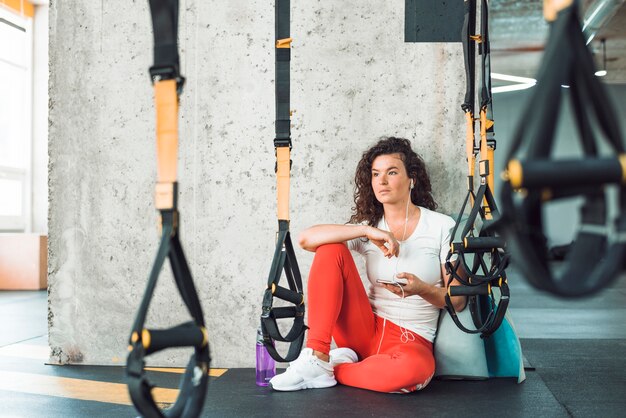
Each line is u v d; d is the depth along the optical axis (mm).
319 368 2428
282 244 2029
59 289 2992
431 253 2502
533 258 598
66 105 3014
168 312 2922
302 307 2094
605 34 11102
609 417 2066
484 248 2105
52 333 2988
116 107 2988
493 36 10602
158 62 961
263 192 2910
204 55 2947
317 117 2898
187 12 2959
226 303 2904
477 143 2873
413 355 2340
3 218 8852
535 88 582
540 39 10742
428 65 2885
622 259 582
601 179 565
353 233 2383
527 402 2262
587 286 595
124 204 2971
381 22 2898
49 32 3027
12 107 9336
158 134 979
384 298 2527
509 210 590
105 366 2926
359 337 2521
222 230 2920
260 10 2932
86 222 2990
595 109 592
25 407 2197
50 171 3012
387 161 2492
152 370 2838
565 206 13727
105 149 2990
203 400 1005
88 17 3012
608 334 4047
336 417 2037
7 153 9289
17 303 6070
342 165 2887
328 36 2902
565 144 13094
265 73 2926
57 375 2729
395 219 2551
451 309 2209
